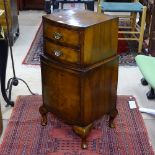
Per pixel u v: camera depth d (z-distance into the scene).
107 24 1.64
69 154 1.78
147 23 3.28
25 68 2.90
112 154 1.78
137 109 2.23
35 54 3.24
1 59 2.12
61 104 1.78
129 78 2.74
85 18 1.67
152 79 1.81
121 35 3.62
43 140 1.90
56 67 1.69
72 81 1.65
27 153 1.79
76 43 1.56
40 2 4.96
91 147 1.83
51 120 2.09
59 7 3.50
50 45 1.70
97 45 1.63
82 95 1.65
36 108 2.23
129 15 3.78
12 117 2.12
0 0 3.18
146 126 2.07
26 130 1.99
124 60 3.12
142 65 1.99
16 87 2.55
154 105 2.32
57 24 1.59
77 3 3.43
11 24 3.32
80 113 1.71
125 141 1.89
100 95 1.77
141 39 3.24
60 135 1.95
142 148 1.83
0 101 2.32
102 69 1.70
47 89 1.83
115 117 2.03
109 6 3.13
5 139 1.90
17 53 3.26
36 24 4.31
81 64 1.60
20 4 4.89
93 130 1.99
